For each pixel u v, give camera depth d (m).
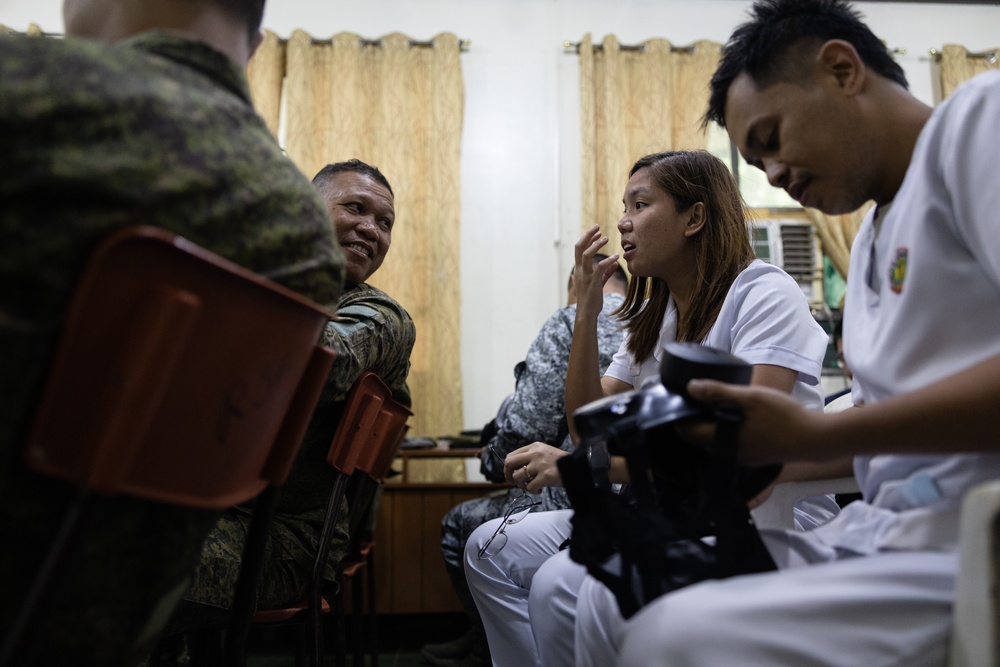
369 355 1.41
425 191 4.05
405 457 2.88
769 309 1.27
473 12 4.31
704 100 4.18
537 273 4.14
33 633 0.52
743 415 0.69
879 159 0.83
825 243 4.04
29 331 0.53
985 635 0.58
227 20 0.78
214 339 0.61
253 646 2.77
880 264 0.84
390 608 2.74
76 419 0.54
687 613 0.63
